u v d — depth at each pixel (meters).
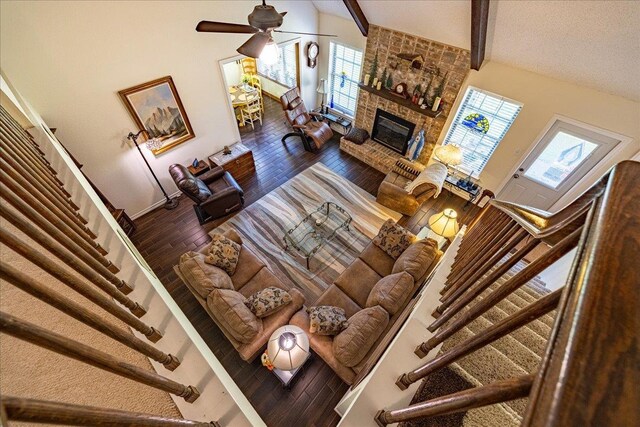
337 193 5.28
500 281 2.28
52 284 1.14
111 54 3.52
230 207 4.70
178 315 1.48
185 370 1.15
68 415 0.50
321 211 4.79
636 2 2.20
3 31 2.82
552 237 0.82
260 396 2.97
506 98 4.11
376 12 4.46
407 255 3.24
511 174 4.58
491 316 1.90
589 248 0.41
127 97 3.83
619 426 0.24
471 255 1.75
